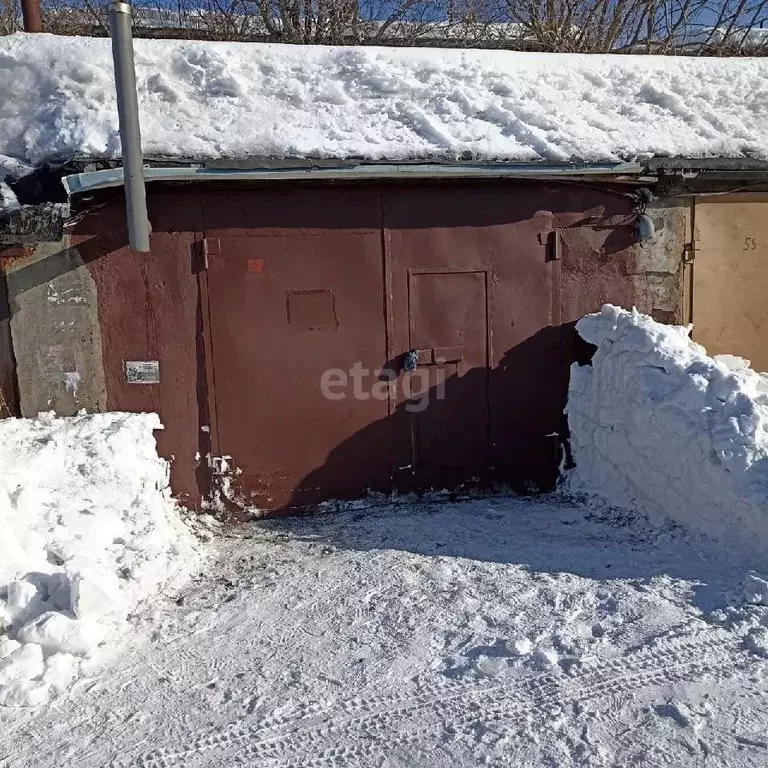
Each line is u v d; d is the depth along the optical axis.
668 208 6.04
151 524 4.54
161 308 5.25
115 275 5.17
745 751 2.88
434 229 5.57
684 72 6.39
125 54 4.13
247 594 4.24
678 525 4.79
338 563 4.63
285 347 5.43
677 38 12.65
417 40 12.31
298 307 5.42
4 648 3.44
